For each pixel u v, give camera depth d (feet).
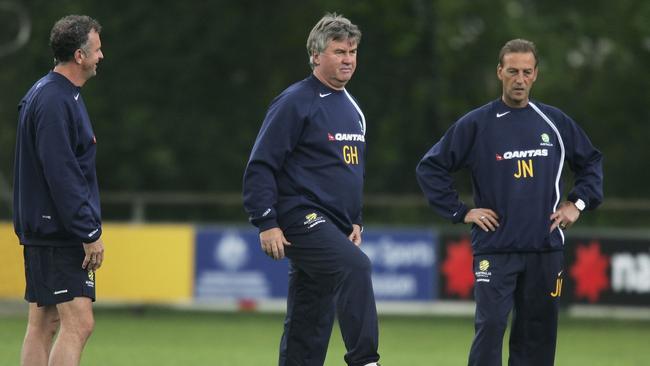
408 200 214.48
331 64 84.84
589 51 293.64
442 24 274.77
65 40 82.12
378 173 272.31
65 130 80.94
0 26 266.57
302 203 84.28
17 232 84.94
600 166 88.53
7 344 146.30
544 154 86.07
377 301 189.26
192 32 274.16
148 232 192.13
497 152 86.22
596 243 184.03
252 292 190.90
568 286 184.55
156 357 134.92
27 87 267.39
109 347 146.00
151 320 193.16
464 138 87.45
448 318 205.46
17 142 84.64
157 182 272.10
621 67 289.74
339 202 84.89
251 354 140.56
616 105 290.97
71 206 80.48
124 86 271.69
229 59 276.21
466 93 281.13
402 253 189.06
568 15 286.66
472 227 88.22
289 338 88.12
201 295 191.52
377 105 273.95
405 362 133.90
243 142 274.77
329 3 273.54
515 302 87.86
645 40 287.28
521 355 88.17
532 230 85.25
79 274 83.35
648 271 182.70
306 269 84.89
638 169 291.17
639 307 183.01
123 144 267.59
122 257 191.93
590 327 191.72
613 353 149.18
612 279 183.62
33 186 82.84
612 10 288.10
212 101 277.23
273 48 278.46
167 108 273.95
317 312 87.76
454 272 188.14
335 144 84.89
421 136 274.16
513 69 85.46
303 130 84.58
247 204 83.87
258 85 279.49
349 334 82.48
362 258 83.10
